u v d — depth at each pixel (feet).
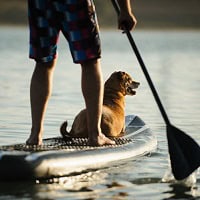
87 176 29.37
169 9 481.05
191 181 29.17
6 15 389.39
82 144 31.50
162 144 37.58
